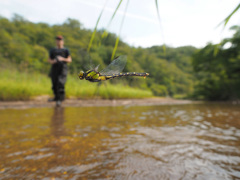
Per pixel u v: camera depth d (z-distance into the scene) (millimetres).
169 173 1497
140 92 13391
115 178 1402
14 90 7855
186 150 2051
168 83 45594
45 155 1849
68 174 1460
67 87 9172
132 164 1661
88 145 2178
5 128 3006
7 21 36781
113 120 3912
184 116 4656
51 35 39906
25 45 32188
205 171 1536
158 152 1981
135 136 2613
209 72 17312
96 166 1608
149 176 1440
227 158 1822
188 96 17469
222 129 3111
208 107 7305
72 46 30156
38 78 11516
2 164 1628
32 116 4270
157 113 5219
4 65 11977
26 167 1575
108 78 1342
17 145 2152
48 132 2766
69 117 4191
